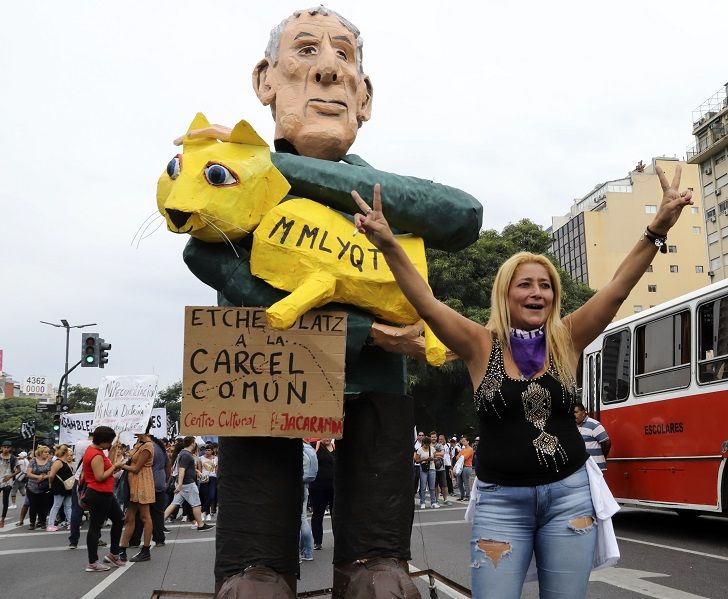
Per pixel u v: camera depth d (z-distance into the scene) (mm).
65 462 12164
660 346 9109
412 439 3256
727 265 37844
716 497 7816
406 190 3191
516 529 2393
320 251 3035
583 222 57281
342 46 3543
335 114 3432
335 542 3178
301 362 2959
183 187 2988
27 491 12906
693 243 55594
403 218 3195
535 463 2373
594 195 61812
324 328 2996
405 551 3113
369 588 2883
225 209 2973
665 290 55094
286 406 2920
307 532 7867
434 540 9117
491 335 2584
